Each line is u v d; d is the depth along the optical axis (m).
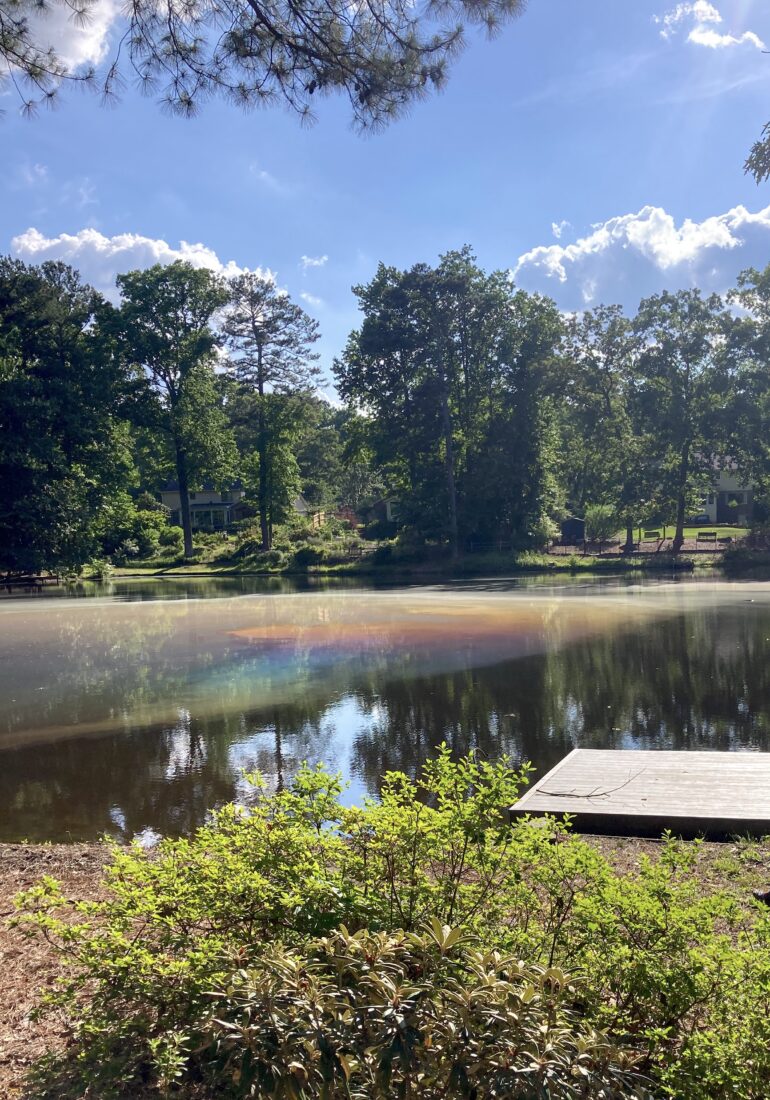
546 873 3.07
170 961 2.71
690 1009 2.71
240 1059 2.22
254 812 3.26
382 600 29.97
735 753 8.55
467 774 3.43
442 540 49.38
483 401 50.00
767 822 6.24
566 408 57.28
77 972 3.56
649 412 46.81
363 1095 2.12
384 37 5.47
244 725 11.63
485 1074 2.07
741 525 64.38
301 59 5.45
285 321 58.88
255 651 18.47
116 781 9.09
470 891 3.12
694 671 14.84
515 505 49.12
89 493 42.06
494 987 2.21
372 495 87.12
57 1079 2.60
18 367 37.81
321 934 2.80
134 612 27.88
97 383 44.19
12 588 41.84
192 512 77.81
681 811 6.52
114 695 13.98
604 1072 2.19
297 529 61.59
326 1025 2.15
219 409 59.59
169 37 5.25
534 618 23.34
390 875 3.05
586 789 7.25
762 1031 2.30
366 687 14.13
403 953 2.40
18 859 6.08
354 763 9.55
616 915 2.81
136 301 54.75
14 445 33.28
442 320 46.91
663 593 30.12
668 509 48.22
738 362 45.09
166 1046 2.46
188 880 2.99
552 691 13.44
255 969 2.46
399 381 47.94
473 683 14.26
